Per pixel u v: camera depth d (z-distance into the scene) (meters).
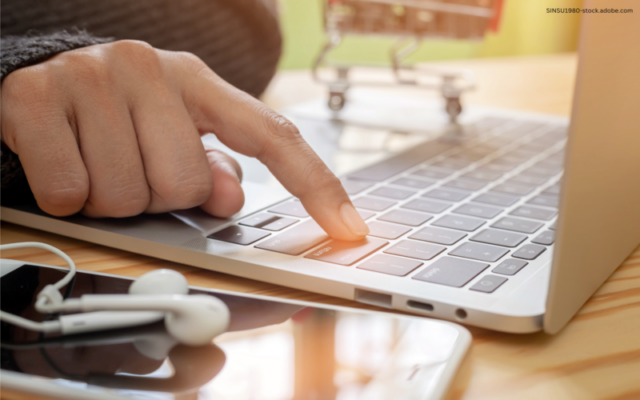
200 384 0.19
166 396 0.19
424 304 0.26
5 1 0.56
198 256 0.31
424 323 0.23
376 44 1.65
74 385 0.19
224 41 0.71
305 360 0.20
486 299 0.26
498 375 0.22
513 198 0.43
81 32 0.43
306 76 1.11
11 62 0.35
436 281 0.28
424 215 0.39
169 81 0.36
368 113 0.77
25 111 0.33
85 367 0.20
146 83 0.36
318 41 1.60
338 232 0.33
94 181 0.34
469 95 0.94
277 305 0.25
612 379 0.22
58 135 0.33
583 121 0.22
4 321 0.23
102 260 0.33
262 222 0.36
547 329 0.24
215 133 0.38
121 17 0.61
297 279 0.29
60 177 0.33
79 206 0.34
